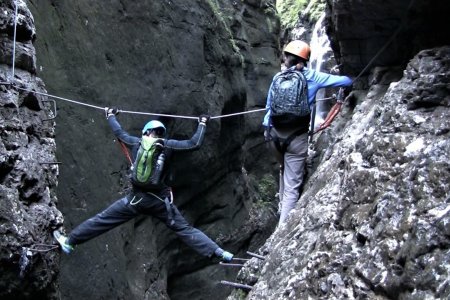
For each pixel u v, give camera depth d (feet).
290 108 19.12
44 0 25.62
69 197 24.84
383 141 15.72
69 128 25.81
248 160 47.65
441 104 15.71
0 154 14.92
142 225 31.17
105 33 29.94
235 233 40.37
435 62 16.81
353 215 15.11
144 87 31.99
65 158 25.12
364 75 25.48
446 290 10.60
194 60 36.19
